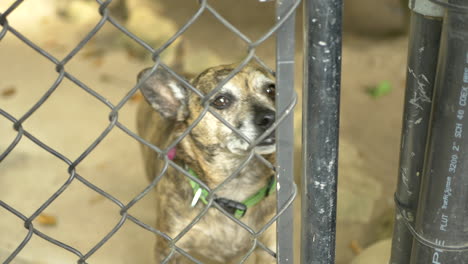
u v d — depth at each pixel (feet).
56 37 23.43
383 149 15.15
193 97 9.34
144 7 22.95
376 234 11.73
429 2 5.21
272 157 9.12
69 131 16.44
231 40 22.40
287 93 4.84
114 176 14.38
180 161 9.53
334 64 4.78
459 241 5.61
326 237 5.54
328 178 5.26
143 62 21.03
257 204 9.40
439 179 5.35
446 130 5.14
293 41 4.64
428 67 5.50
